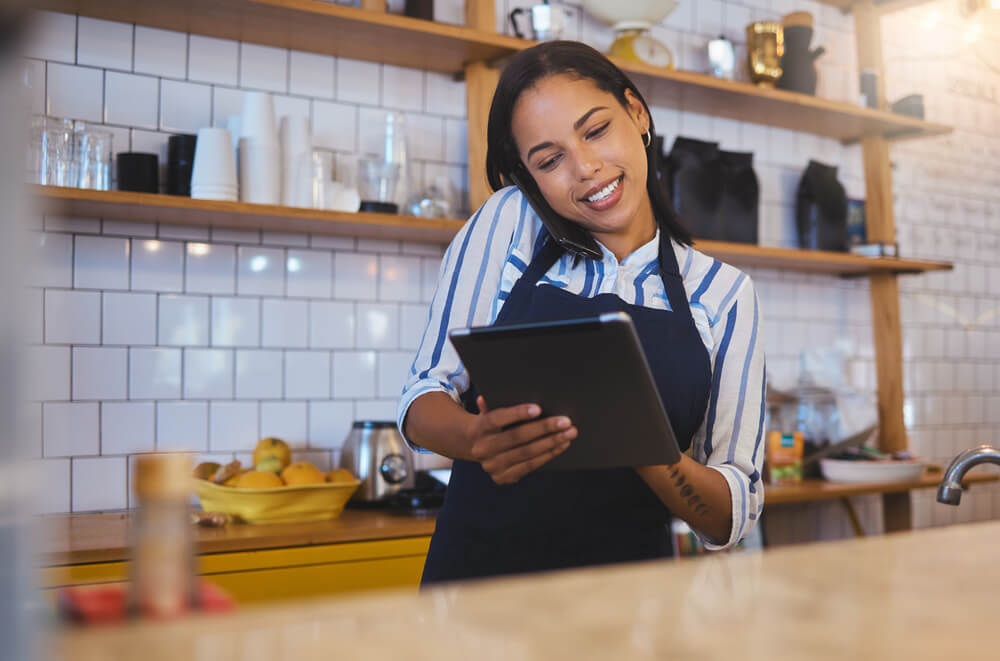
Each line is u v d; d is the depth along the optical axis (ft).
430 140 9.33
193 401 8.13
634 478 4.48
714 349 4.80
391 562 7.16
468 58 8.89
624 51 9.66
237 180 7.85
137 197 7.05
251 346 8.39
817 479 10.57
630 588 1.94
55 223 7.59
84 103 7.79
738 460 4.61
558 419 3.53
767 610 1.75
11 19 1.16
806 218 11.32
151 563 1.79
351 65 8.93
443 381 4.51
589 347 3.33
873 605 1.80
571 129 4.43
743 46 11.41
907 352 12.88
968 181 13.69
